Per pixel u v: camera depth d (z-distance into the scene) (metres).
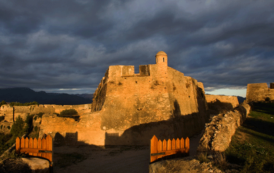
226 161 7.48
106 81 23.50
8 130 38.66
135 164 14.20
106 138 19.75
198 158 7.51
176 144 8.91
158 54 22.17
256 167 6.72
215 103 46.72
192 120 26.89
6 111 41.50
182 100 25.25
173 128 19.72
